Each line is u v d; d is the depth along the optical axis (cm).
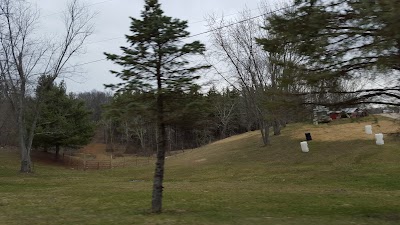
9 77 3133
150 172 3294
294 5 983
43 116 4644
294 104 1066
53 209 1263
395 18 734
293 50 998
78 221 995
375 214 1101
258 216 1075
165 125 1110
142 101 1074
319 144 3177
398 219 1010
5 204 1390
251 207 1291
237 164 3077
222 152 3822
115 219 1021
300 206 1302
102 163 5366
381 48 805
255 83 3300
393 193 1608
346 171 2327
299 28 962
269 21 1024
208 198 1530
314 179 2173
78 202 1455
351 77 977
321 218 1027
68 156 6047
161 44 1073
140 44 1066
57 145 5141
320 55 962
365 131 3272
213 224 927
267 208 1263
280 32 1002
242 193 1684
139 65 1056
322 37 927
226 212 1165
